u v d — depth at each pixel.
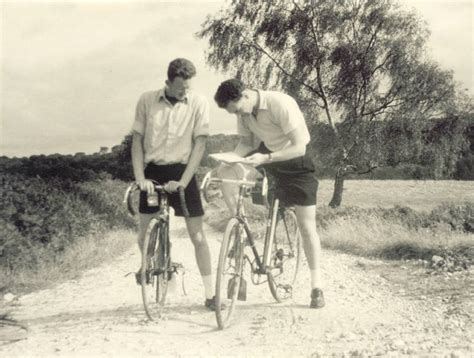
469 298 5.75
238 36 31.64
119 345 3.76
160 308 4.94
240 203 4.73
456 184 49.28
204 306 5.29
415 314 5.13
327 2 30.50
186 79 4.71
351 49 30.41
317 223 17.64
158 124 4.80
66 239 10.65
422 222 17.36
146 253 4.55
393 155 32.06
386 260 9.42
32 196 11.54
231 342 4.02
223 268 4.43
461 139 32.16
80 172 27.45
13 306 6.10
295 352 3.73
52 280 7.99
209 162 27.41
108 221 16.97
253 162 4.66
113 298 6.26
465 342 3.93
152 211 4.97
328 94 31.45
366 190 47.09
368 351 3.61
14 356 3.52
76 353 3.54
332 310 5.08
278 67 31.58
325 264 8.76
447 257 8.34
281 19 30.75
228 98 4.73
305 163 5.02
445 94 30.64
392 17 30.91
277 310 5.07
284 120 4.78
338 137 31.27
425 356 3.45
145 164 4.96
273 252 5.31
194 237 5.03
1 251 8.19
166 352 3.64
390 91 31.36
